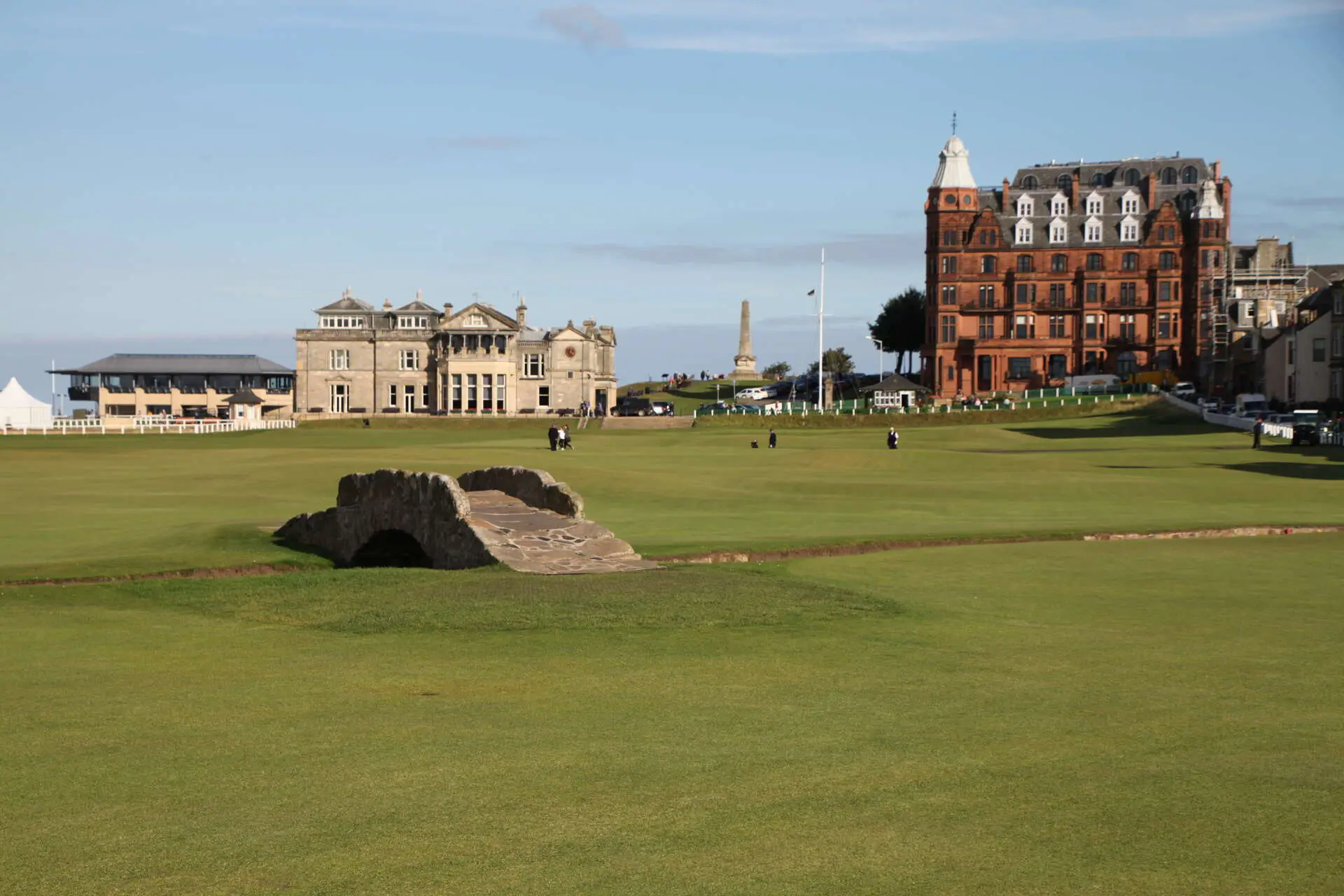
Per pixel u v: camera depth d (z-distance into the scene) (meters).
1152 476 65.12
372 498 35.12
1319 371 129.88
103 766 14.18
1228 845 11.58
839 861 11.27
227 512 49.84
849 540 36.16
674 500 54.06
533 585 26.20
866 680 18.56
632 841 11.78
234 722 16.19
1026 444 99.94
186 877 10.99
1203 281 171.50
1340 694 17.53
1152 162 181.12
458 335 174.12
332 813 12.59
